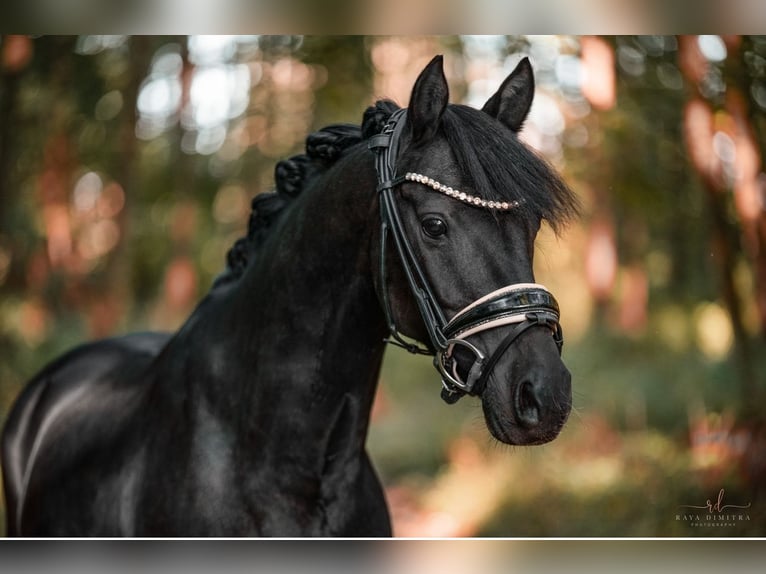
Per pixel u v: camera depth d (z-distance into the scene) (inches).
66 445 129.9
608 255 446.3
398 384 445.1
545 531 310.8
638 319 442.3
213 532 100.0
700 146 326.3
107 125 394.3
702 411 332.8
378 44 377.4
